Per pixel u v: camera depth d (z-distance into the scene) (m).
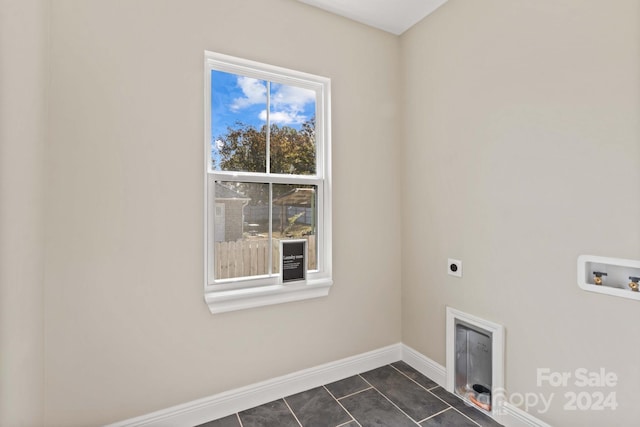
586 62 1.39
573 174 1.44
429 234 2.23
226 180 1.90
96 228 1.53
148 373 1.65
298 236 2.14
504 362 1.74
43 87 1.38
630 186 1.26
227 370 1.86
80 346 1.51
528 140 1.62
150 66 1.64
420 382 2.19
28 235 1.22
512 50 1.69
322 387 2.13
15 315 1.10
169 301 1.70
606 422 1.35
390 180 2.45
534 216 1.60
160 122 1.66
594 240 1.38
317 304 2.15
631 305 1.27
